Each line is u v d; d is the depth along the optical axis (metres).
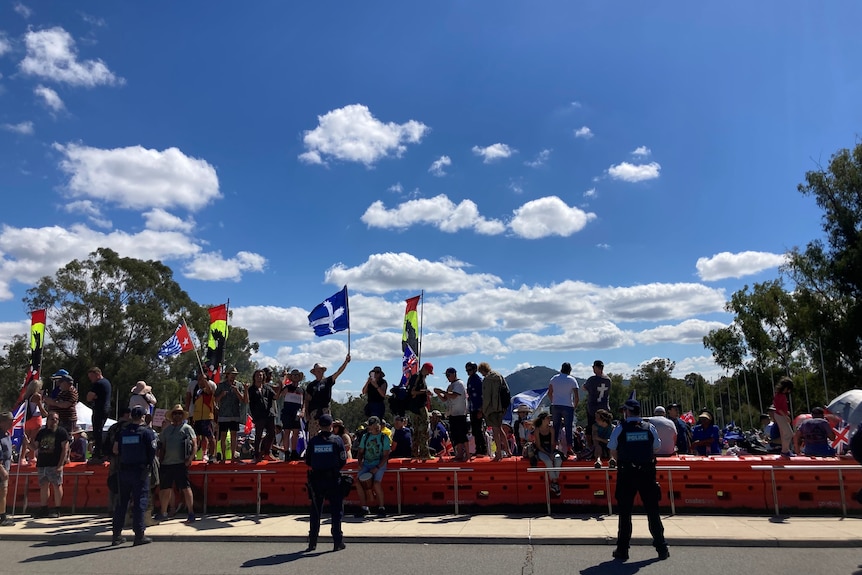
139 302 55.47
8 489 13.62
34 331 15.27
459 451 12.44
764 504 10.98
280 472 12.62
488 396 12.41
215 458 14.23
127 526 11.19
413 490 12.16
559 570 7.61
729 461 11.20
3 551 9.55
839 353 39.69
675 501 11.27
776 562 7.79
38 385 14.55
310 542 9.15
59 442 12.51
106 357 53.53
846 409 13.47
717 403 89.81
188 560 8.64
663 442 11.95
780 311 52.53
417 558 8.45
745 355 57.06
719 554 8.30
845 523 9.91
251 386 13.41
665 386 112.94
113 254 55.38
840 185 39.78
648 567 7.69
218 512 12.65
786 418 12.48
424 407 13.20
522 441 16.06
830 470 10.87
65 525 11.45
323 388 13.00
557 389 12.64
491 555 8.52
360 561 8.34
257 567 8.12
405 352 14.57
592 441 12.60
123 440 10.00
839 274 39.19
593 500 11.50
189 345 15.05
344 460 9.45
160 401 54.06
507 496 11.81
